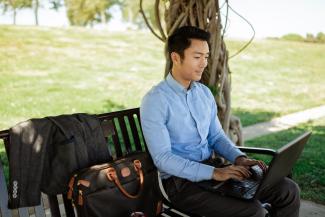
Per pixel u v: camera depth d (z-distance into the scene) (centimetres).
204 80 309
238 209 211
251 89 1091
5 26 1498
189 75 232
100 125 225
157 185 226
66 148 200
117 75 1148
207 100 251
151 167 223
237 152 249
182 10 294
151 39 1733
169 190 235
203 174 219
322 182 389
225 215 215
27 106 774
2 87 902
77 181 192
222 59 308
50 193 199
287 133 621
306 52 1766
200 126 241
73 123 209
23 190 189
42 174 196
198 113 242
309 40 2183
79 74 1112
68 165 200
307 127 670
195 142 243
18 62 1136
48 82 992
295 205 237
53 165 199
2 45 1263
